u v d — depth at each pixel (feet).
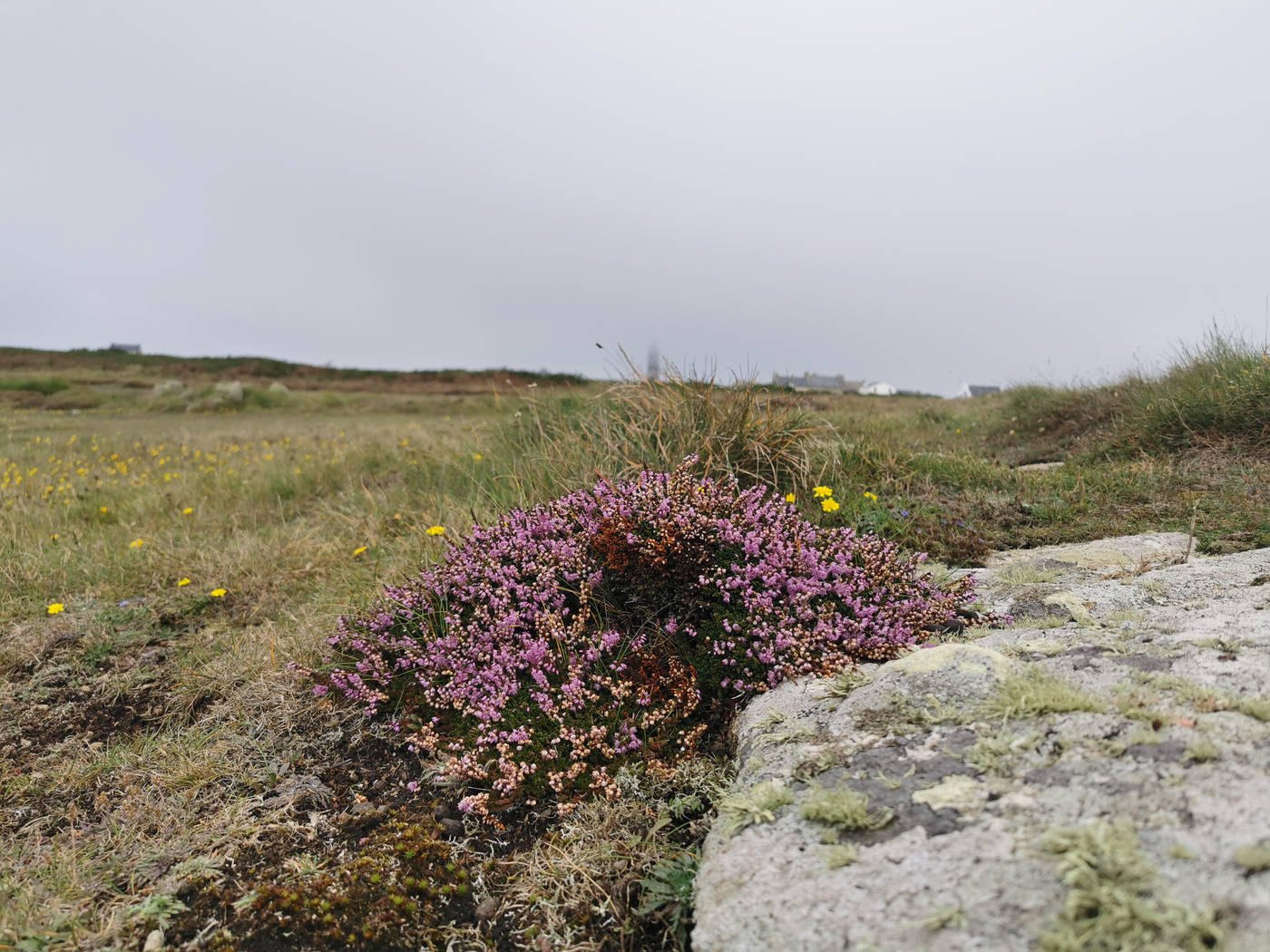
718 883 5.49
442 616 10.98
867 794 5.83
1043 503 15.11
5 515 19.93
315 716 10.14
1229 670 6.19
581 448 16.56
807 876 5.20
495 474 18.65
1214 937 3.85
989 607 10.02
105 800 8.61
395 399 94.32
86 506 22.21
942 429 29.22
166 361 144.25
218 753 9.30
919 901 4.64
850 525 13.64
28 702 11.09
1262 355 19.01
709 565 10.16
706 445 14.98
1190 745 5.17
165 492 23.02
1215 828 4.46
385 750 9.36
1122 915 4.06
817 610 9.62
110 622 13.53
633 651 9.53
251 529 19.74
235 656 11.80
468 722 9.30
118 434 45.37
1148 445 18.78
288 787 8.68
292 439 39.40
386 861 7.25
